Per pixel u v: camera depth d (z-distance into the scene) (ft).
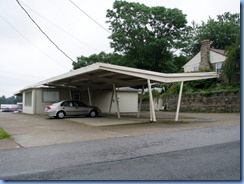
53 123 52.90
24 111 97.35
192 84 90.94
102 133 37.81
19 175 18.79
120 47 117.39
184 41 120.16
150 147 26.99
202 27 168.76
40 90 84.43
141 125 47.21
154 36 116.26
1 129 41.34
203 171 18.83
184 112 88.58
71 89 88.07
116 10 116.88
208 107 80.53
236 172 18.51
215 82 84.58
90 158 23.06
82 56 137.59
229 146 26.48
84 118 64.54
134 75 50.70
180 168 19.60
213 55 105.29
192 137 32.07
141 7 113.09
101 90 95.81
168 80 52.34
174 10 115.03
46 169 20.10
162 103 105.09
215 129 38.06
